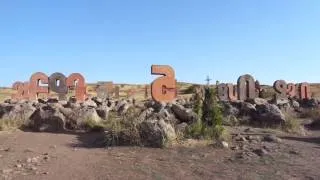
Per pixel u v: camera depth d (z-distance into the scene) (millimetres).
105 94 52281
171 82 27281
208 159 14727
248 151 16094
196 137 18531
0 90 102688
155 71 27062
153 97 26953
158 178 12062
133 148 16797
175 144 17125
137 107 27625
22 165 13578
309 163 14266
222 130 19172
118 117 22938
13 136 20828
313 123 29281
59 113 23312
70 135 21391
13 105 26359
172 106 22266
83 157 15156
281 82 45188
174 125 19312
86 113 23875
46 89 36281
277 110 26938
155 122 17562
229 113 28594
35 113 24469
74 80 36219
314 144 19188
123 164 13898
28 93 36406
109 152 16125
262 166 13672
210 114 19812
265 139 19344
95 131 22484
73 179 11914
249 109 28484
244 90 38219
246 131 23250
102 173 12633
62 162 14195
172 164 13914
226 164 13953
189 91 77688
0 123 23609
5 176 12031
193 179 11992
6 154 15664
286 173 12727
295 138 21297
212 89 20344
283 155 15578
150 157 15070
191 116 20609
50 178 11984
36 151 16453
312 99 44875
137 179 11945
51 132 22609
